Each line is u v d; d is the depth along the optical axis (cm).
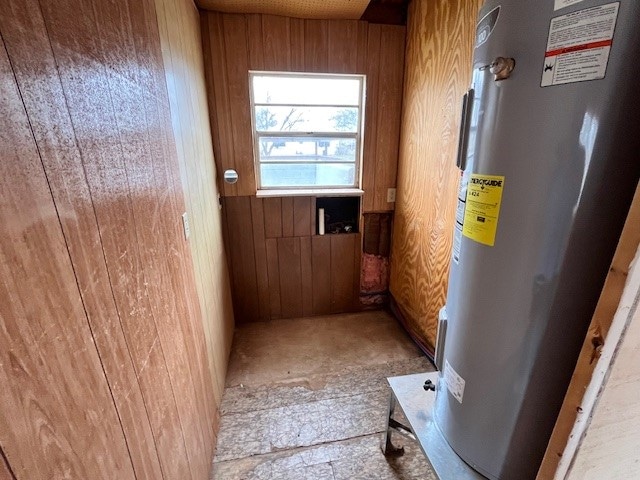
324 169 239
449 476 92
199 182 161
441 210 184
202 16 189
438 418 107
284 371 201
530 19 63
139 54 87
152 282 86
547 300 71
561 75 61
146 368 79
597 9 55
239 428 159
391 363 208
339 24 203
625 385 60
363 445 150
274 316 261
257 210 233
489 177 76
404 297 240
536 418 78
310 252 251
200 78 182
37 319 44
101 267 61
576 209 64
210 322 164
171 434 93
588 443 65
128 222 74
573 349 70
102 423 58
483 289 81
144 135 87
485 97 75
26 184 44
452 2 160
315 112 225
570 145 62
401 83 222
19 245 42
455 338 94
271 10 188
